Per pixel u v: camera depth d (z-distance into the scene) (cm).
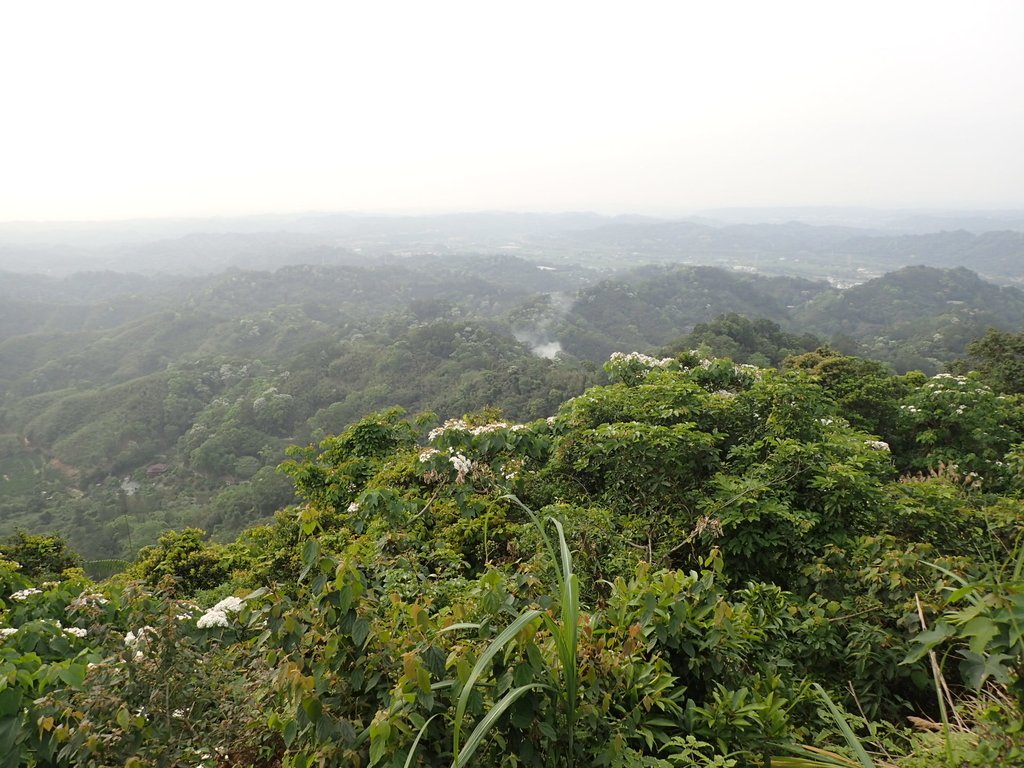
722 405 646
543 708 201
